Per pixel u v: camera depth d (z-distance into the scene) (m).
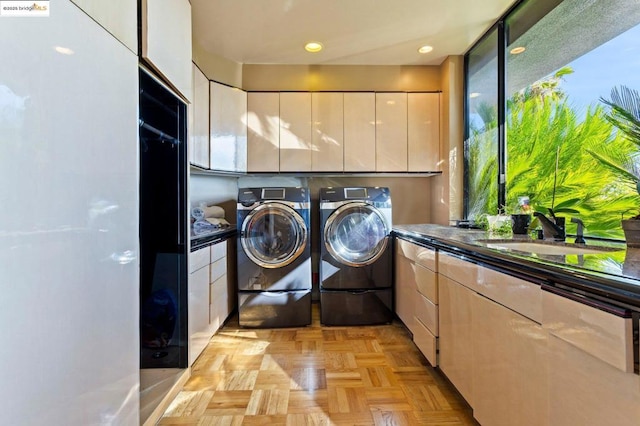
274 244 3.09
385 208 3.11
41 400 0.87
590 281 0.92
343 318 3.08
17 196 0.81
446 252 1.95
